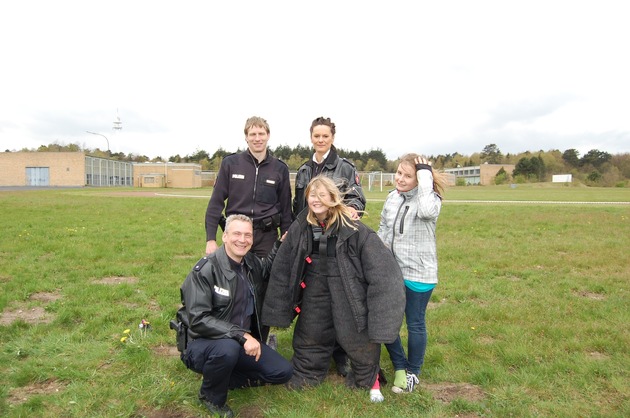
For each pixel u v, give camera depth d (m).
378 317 3.79
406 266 4.04
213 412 3.67
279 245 4.30
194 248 10.76
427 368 4.49
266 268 4.25
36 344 4.91
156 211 20.27
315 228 4.02
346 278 3.90
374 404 3.82
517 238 12.38
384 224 4.31
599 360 4.62
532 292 7.12
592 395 3.96
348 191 4.24
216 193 4.65
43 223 14.92
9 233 12.43
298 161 96.56
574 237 12.51
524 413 3.66
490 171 108.75
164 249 10.47
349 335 3.95
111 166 82.88
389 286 3.82
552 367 4.41
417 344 4.09
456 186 77.06
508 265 9.05
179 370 4.36
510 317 5.87
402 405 3.84
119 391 3.94
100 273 8.13
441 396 4.01
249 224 3.79
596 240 11.96
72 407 3.71
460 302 6.74
